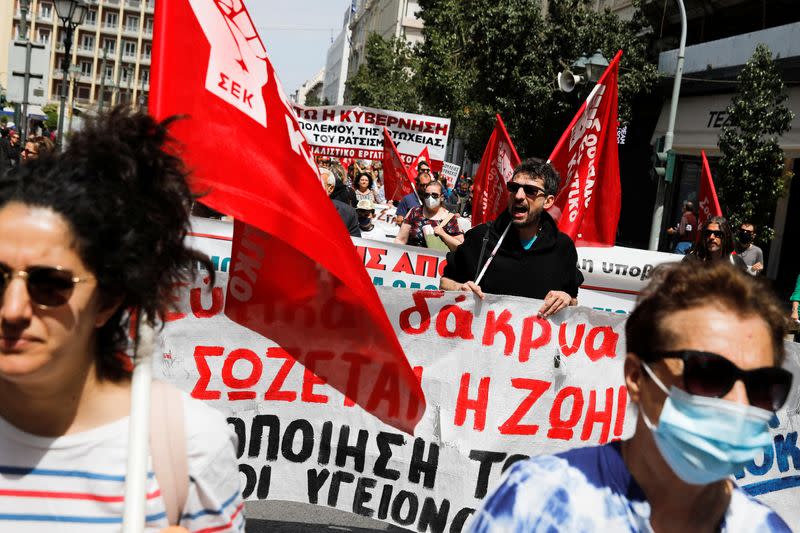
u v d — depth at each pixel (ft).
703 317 5.61
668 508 5.91
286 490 14.03
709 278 5.71
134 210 5.62
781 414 14.69
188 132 9.80
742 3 79.20
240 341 13.78
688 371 5.51
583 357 14.70
